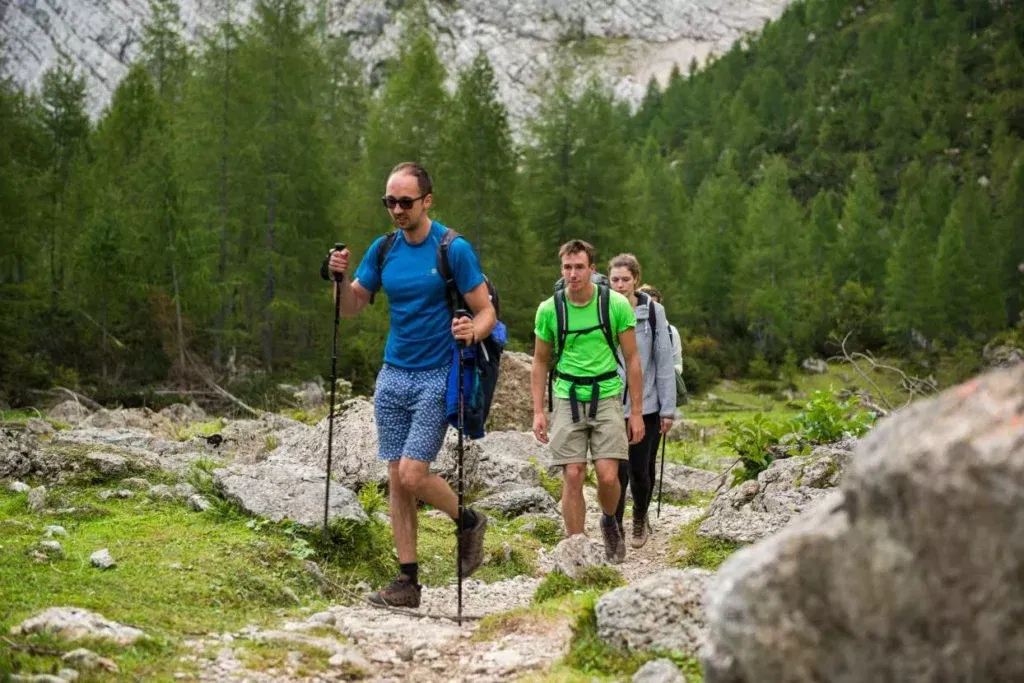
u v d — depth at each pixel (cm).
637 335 763
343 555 611
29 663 373
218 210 4019
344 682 409
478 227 4100
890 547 231
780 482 729
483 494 899
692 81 15738
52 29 16775
